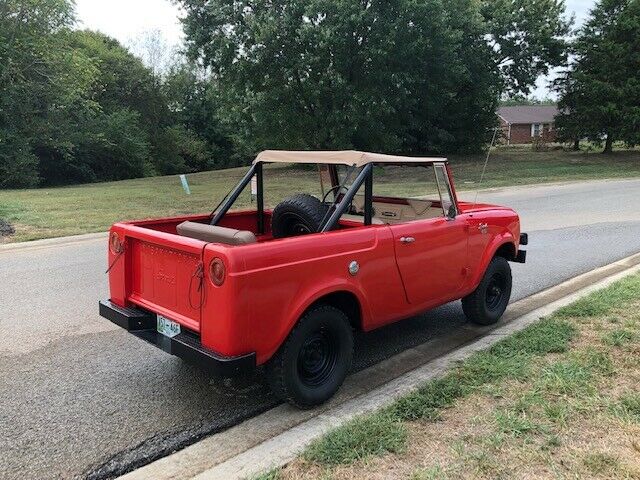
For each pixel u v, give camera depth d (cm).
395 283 434
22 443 343
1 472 312
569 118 3725
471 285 521
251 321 338
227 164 5128
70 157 3145
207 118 5006
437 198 502
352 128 2616
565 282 723
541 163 3166
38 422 369
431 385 389
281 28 2492
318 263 371
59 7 2830
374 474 288
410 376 426
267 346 349
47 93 2853
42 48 2806
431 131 3612
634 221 1238
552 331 490
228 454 329
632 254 889
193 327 358
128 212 1396
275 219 478
